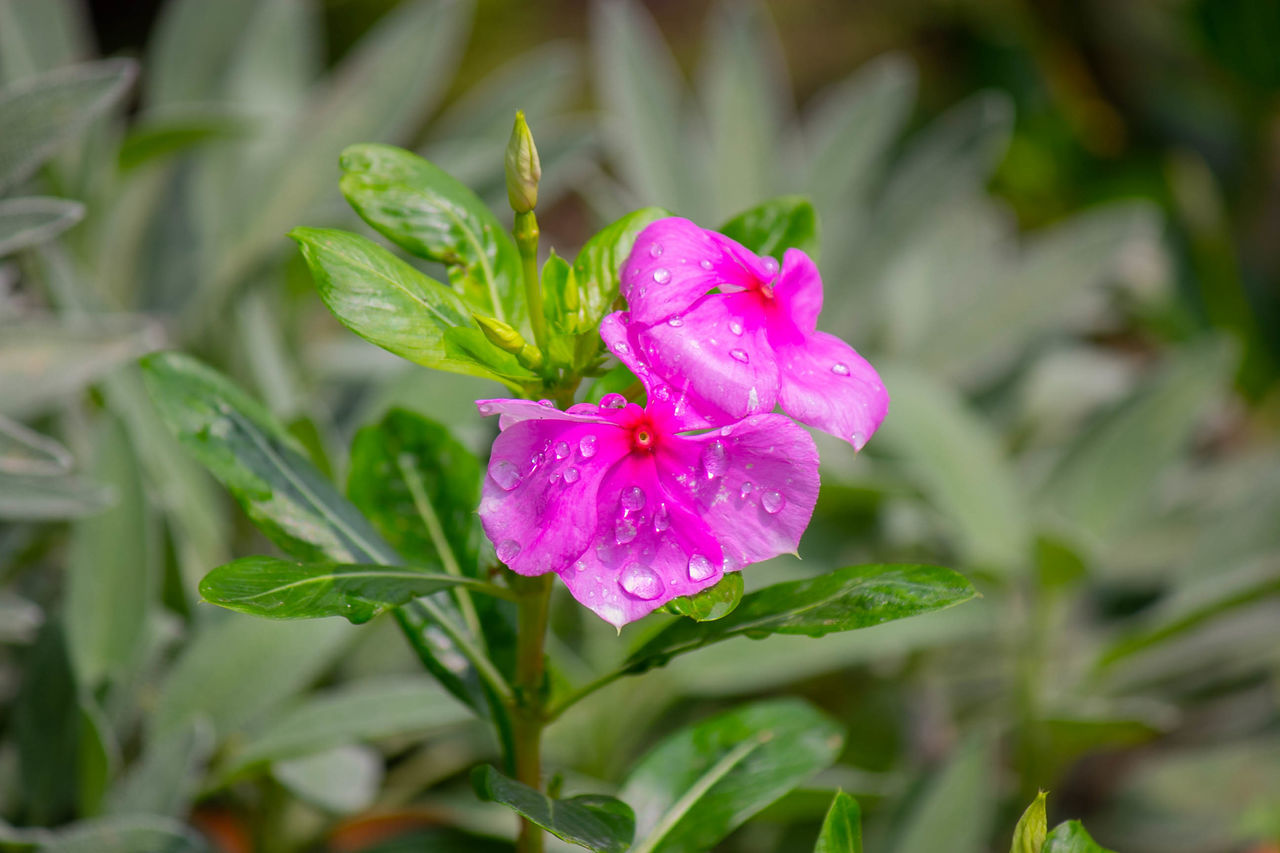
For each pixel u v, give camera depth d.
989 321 0.89
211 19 0.85
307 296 0.83
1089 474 0.79
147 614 0.61
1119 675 0.78
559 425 0.50
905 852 0.62
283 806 0.66
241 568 0.51
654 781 0.56
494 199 0.80
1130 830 0.74
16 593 0.66
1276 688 0.79
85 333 0.62
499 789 0.52
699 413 0.50
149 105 0.85
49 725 0.61
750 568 0.72
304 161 0.79
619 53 0.90
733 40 0.92
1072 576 0.68
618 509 0.50
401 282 0.52
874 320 0.92
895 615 0.51
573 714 0.66
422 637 0.55
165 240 0.80
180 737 0.60
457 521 0.56
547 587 0.53
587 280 0.52
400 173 0.53
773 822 0.70
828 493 0.75
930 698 0.77
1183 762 0.76
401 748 0.69
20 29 0.73
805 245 0.54
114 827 0.58
